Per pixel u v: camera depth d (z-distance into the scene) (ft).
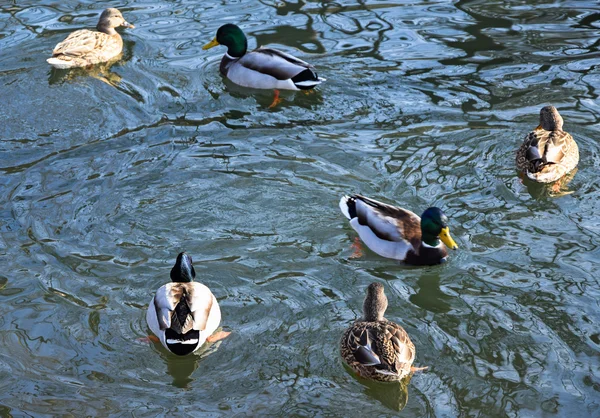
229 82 47.29
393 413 24.32
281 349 27.17
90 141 40.73
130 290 30.25
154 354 27.07
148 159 39.11
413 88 45.09
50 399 25.07
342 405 24.76
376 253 32.58
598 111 42.34
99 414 24.50
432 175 37.42
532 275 30.60
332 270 31.53
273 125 42.19
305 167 38.27
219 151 39.75
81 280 30.76
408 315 28.81
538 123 41.34
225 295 29.96
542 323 27.99
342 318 28.66
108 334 27.96
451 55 48.57
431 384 25.43
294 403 24.85
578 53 48.44
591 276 30.35
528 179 36.96
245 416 24.36
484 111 42.60
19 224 34.12
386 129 41.37
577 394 24.79
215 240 33.40
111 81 46.70
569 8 54.85
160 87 46.32
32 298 29.73
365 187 36.63
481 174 37.47
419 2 56.24
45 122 42.47
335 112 43.27
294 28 52.60
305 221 34.68
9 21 53.72
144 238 33.47
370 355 25.13
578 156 38.32
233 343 27.45
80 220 34.50
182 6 56.39
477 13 54.34
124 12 55.21
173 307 26.73
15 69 47.62
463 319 28.45
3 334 27.89
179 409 24.67
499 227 33.65
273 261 32.01
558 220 34.04
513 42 50.03
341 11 55.11
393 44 50.06
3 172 37.93
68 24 53.26
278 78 45.55
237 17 54.44
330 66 47.57
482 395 24.88
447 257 31.94
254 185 36.99
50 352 27.12
